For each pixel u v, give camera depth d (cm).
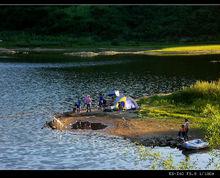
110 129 5209
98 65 12788
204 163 4062
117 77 10100
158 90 8244
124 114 5838
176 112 5791
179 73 10706
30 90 8131
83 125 5388
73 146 4625
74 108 6091
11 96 7469
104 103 6278
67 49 18800
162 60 13862
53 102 6969
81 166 4044
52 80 9569
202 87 6266
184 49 16988
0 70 11412
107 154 4366
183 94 6297
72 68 12031
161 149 4491
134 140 4797
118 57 15250
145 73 10794
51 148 4556
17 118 5841
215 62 12912
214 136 3119
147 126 5266
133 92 8019
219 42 19962
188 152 4381
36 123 5569
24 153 4400
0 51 17700
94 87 8569
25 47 19650
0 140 4825
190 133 4938
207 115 5328
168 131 5059
